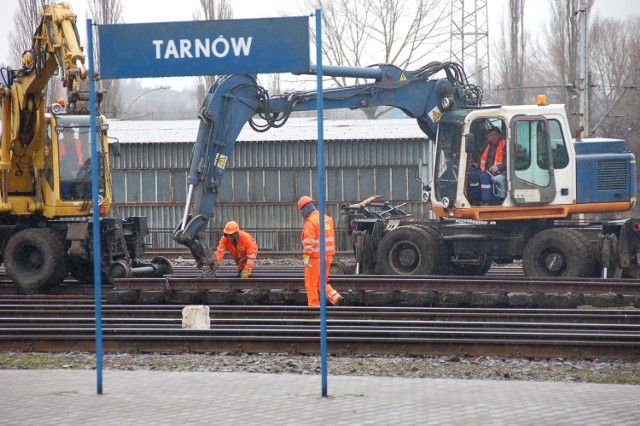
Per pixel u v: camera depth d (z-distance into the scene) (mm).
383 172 70188
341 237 70062
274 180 71375
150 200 72375
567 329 28312
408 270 42625
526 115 40344
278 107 41469
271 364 24797
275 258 63156
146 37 19688
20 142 41469
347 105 42344
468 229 42281
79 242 40188
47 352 26875
